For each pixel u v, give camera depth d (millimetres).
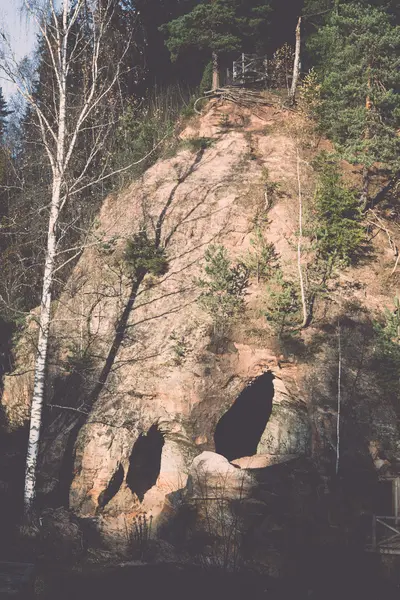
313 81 35219
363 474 22594
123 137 36500
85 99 26625
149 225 30562
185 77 44531
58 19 25562
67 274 32938
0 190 36531
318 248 28359
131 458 25172
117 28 32969
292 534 20672
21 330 32250
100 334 27844
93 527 22562
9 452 27875
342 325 26266
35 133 38375
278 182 31250
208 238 29391
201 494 21578
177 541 21500
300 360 25266
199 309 26797
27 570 12461
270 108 35938
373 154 29734
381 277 28469
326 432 23531
